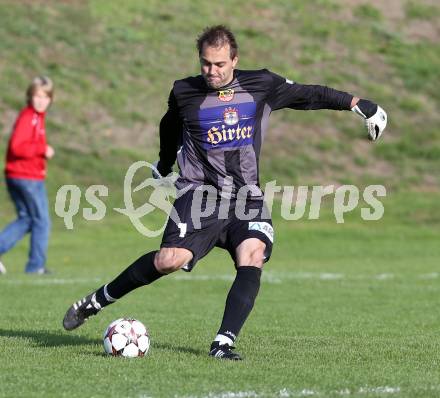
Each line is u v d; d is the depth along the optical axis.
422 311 37.09
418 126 102.69
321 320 33.94
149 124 96.75
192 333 29.78
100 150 91.19
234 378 21.17
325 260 62.94
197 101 24.23
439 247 70.81
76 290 44.19
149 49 107.81
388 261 62.25
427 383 20.98
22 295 41.84
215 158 24.22
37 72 100.31
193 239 23.91
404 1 124.38
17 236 52.41
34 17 108.62
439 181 93.38
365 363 23.62
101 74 102.19
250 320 33.88
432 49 116.50
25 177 51.88
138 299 41.28
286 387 20.27
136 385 20.39
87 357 23.89
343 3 121.94
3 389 20.09
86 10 112.12
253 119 24.31
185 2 117.44
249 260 23.70
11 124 92.62
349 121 101.75
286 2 120.25
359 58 111.62
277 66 106.62
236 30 112.56
